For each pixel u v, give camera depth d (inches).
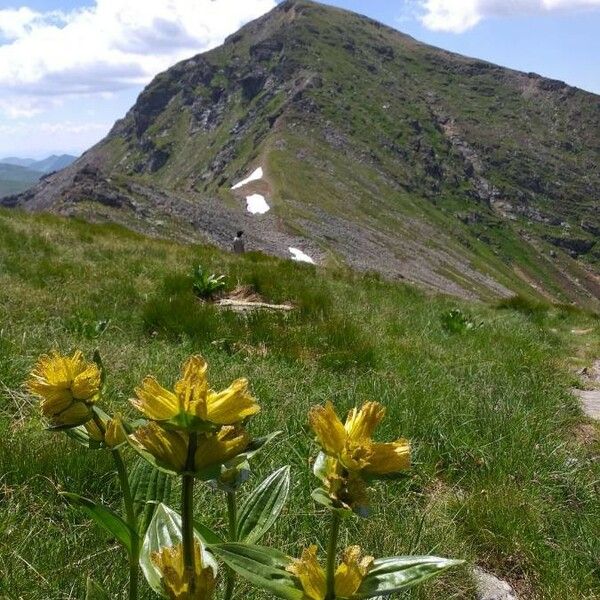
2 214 635.5
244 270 430.0
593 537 157.6
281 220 4347.9
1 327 229.3
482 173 7859.3
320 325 294.8
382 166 6796.3
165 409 43.9
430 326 377.1
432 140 7839.6
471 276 5187.0
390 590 54.1
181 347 246.4
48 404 56.6
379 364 261.7
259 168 5836.6
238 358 241.9
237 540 63.8
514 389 259.3
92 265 398.6
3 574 103.0
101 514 57.3
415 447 186.5
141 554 58.8
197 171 7632.9
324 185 5718.5
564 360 390.9
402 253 4950.8
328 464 52.7
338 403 205.8
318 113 7317.9
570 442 223.8
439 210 6614.2
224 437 47.4
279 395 208.4
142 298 325.4
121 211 3026.6
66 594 100.1
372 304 421.1
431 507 156.8
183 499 50.8
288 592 53.9
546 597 137.9
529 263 6417.3
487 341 359.9
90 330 249.6
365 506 50.2
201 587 48.5
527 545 148.3
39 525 120.3
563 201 7785.4
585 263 6850.4
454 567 133.4
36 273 342.0
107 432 57.8
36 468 133.1
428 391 230.5
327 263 3686.0
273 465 156.0
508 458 187.2
